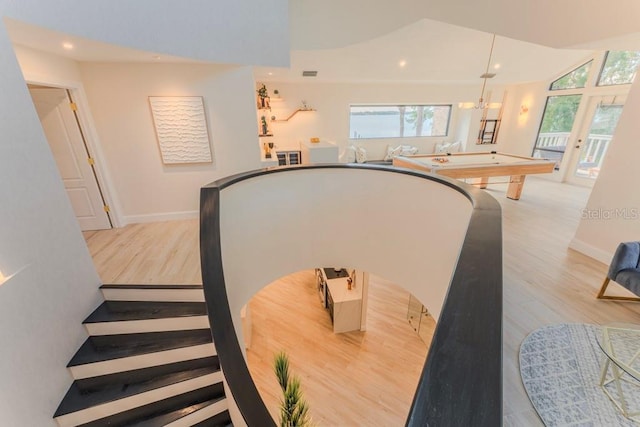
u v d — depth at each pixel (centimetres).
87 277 234
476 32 498
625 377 164
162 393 216
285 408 103
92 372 213
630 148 279
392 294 521
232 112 380
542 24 287
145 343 229
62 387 202
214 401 223
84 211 371
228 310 121
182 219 411
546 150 755
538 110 759
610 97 599
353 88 742
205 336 234
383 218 287
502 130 862
